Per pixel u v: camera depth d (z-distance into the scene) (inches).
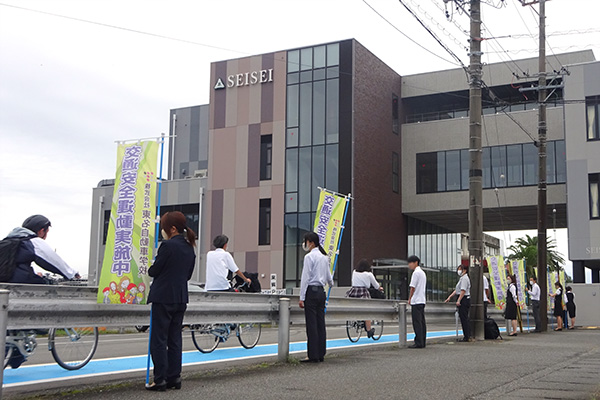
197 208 1588.3
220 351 442.0
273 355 414.6
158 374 261.4
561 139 1465.3
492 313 829.2
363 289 607.2
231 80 1534.2
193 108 1918.1
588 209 1207.6
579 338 677.3
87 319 264.2
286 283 1403.8
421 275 500.7
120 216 281.0
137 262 277.7
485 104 1594.5
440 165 1576.0
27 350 297.9
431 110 1660.9
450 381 296.7
